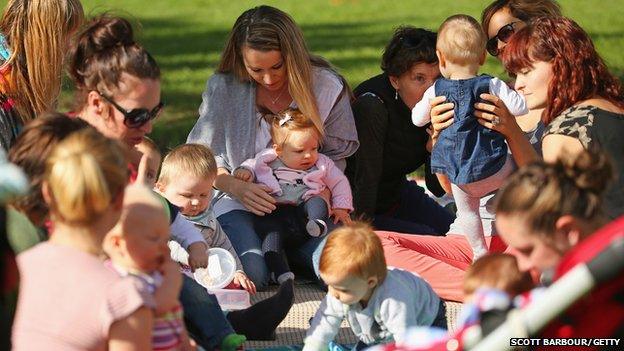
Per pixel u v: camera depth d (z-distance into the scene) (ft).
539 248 34.17
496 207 35.24
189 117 95.66
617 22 136.98
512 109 52.54
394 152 60.03
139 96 42.93
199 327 44.04
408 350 36.29
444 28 54.19
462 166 53.11
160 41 135.44
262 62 54.65
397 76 58.54
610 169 34.63
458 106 53.11
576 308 30.89
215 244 53.52
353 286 41.22
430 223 62.75
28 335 33.53
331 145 58.23
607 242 30.58
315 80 57.16
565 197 33.68
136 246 37.40
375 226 60.64
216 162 56.75
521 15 59.00
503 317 31.60
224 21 149.69
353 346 47.75
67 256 34.09
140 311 33.50
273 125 56.34
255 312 48.39
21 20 49.39
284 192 56.08
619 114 46.42
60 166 33.17
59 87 50.83
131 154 44.65
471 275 36.60
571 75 47.47
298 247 56.75
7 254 33.22
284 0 166.09
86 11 155.74
